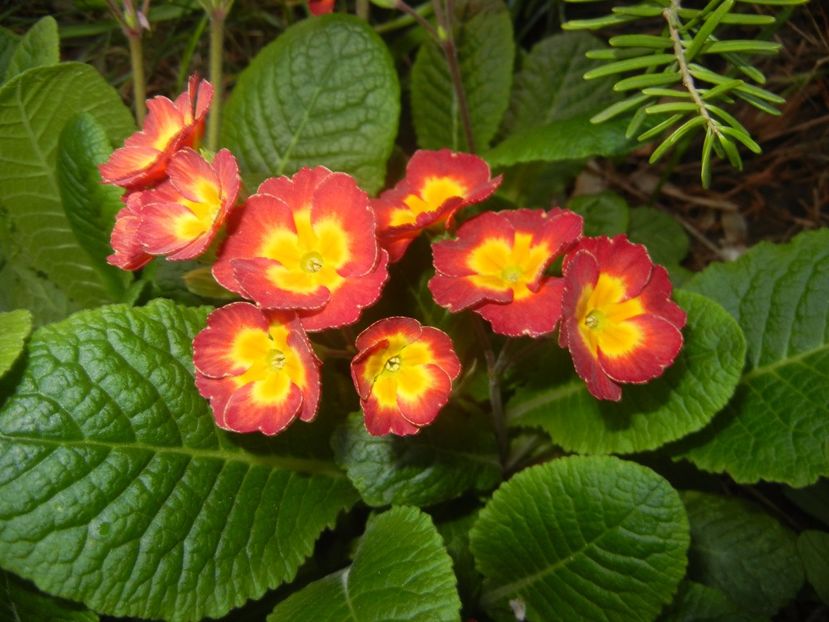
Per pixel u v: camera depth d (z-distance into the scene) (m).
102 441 0.17
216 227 0.15
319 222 0.16
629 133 0.18
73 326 0.18
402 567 0.17
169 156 0.16
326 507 0.20
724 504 0.23
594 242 0.17
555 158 0.21
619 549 0.18
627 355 0.17
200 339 0.16
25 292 0.23
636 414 0.20
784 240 0.31
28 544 0.16
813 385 0.21
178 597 0.17
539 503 0.18
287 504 0.20
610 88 0.28
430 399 0.16
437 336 0.16
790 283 0.23
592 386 0.16
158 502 0.18
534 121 0.28
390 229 0.17
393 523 0.18
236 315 0.16
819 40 0.28
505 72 0.27
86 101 0.22
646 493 0.17
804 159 0.32
